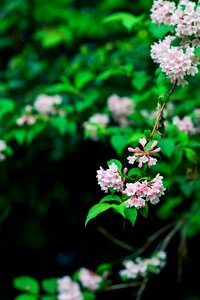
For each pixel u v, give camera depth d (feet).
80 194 5.97
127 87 5.02
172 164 3.76
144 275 4.15
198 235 6.18
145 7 5.57
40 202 5.87
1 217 5.61
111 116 4.50
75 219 6.12
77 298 4.17
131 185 2.55
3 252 6.36
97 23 5.82
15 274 6.55
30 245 6.08
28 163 5.68
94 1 6.46
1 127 4.66
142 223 5.85
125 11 5.94
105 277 4.28
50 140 5.44
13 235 6.12
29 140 4.28
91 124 4.08
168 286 6.37
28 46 6.02
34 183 5.81
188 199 5.22
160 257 4.13
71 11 5.96
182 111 4.16
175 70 2.73
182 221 4.43
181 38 2.85
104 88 4.98
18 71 5.58
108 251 6.31
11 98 5.33
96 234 6.34
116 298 5.89
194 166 4.25
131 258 4.70
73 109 4.40
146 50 4.17
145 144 2.71
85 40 6.23
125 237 6.12
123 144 3.80
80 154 5.59
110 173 2.58
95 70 4.99
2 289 6.50
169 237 4.30
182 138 3.76
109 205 2.57
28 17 6.09
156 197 2.58
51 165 5.78
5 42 5.89
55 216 6.18
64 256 6.61
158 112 2.92
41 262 6.57
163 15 2.99
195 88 4.29
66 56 6.08
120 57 5.01
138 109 4.15
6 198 5.75
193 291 6.34
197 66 2.87
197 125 4.20
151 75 4.48
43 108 4.32
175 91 4.42
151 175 2.69
